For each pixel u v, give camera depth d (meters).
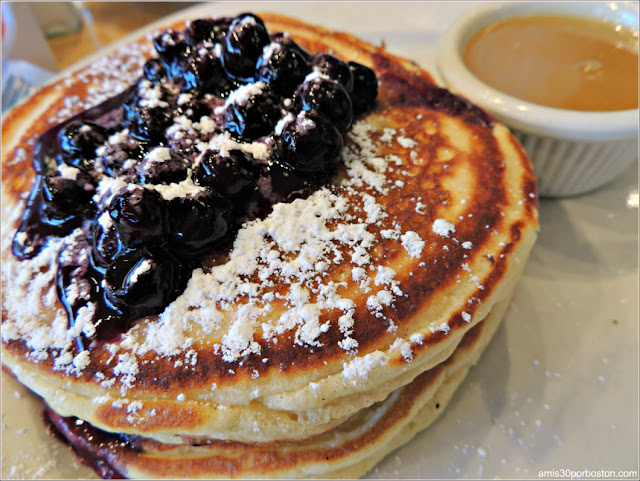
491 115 0.16
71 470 0.12
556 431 0.13
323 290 0.11
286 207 0.12
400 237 0.12
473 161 0.14
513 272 0.12
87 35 0.28
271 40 0.14
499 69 0.17
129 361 0.11
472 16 0.18
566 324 0.15
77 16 0.29
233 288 0.12
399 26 0.22
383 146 0.14
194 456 0.12
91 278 0.12
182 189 0.12
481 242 0.12
